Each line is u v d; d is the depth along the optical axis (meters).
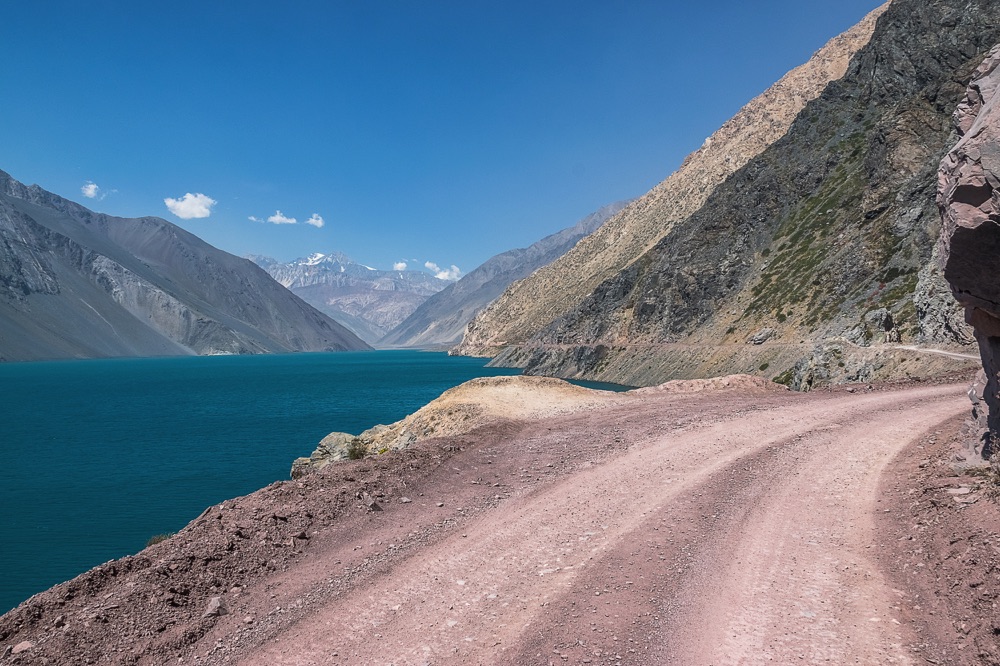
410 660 6.90
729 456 15.68
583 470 15.21
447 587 8.82
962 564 7.80
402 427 30.50
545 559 9.67
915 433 17.12
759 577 8.66
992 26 96.88
